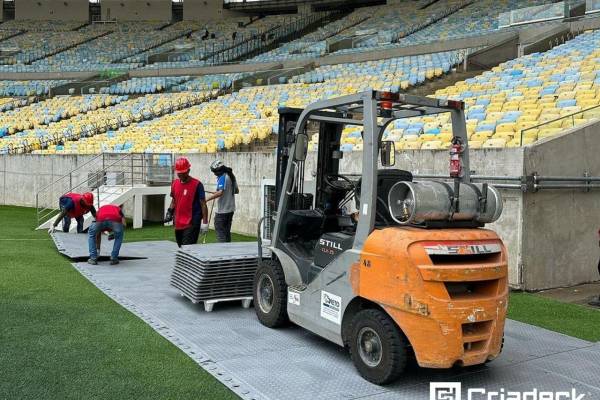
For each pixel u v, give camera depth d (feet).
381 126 18.76
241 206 44.47
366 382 15.11
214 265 21.59
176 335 18.49
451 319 13.98
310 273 17.75
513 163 25.41
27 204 66.59
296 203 20.45
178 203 26.99
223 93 88.74
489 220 15.66
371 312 15.03
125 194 47.42
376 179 15.58
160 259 32.76
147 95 95.86
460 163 15.66
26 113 94.53
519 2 92.43
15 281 25.70
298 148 18.33
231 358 16.60
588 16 69.00
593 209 27.81
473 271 14.35
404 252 14.20
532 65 57.77
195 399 13.64
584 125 27.09
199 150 57.57
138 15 142.41
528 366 16.47
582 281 27.53
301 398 13.96
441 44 80.33
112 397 13.56
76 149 71.00
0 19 142.92
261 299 20.25
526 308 22.79
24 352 16.40
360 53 89.51
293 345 17.92
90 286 25.13
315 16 130.00
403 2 119.44
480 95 50.78
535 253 25.88
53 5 143.33
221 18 140.87
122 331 18.69
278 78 90.89
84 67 115.14
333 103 16.98
